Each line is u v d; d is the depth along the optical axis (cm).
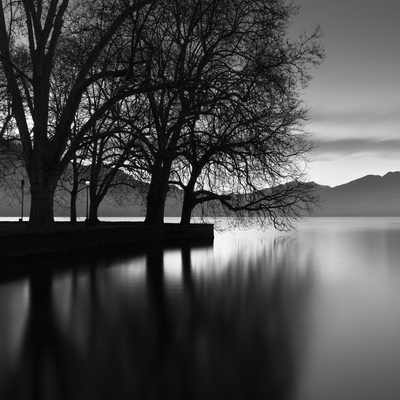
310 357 671
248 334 810
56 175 2544
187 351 700
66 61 3234
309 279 1598
